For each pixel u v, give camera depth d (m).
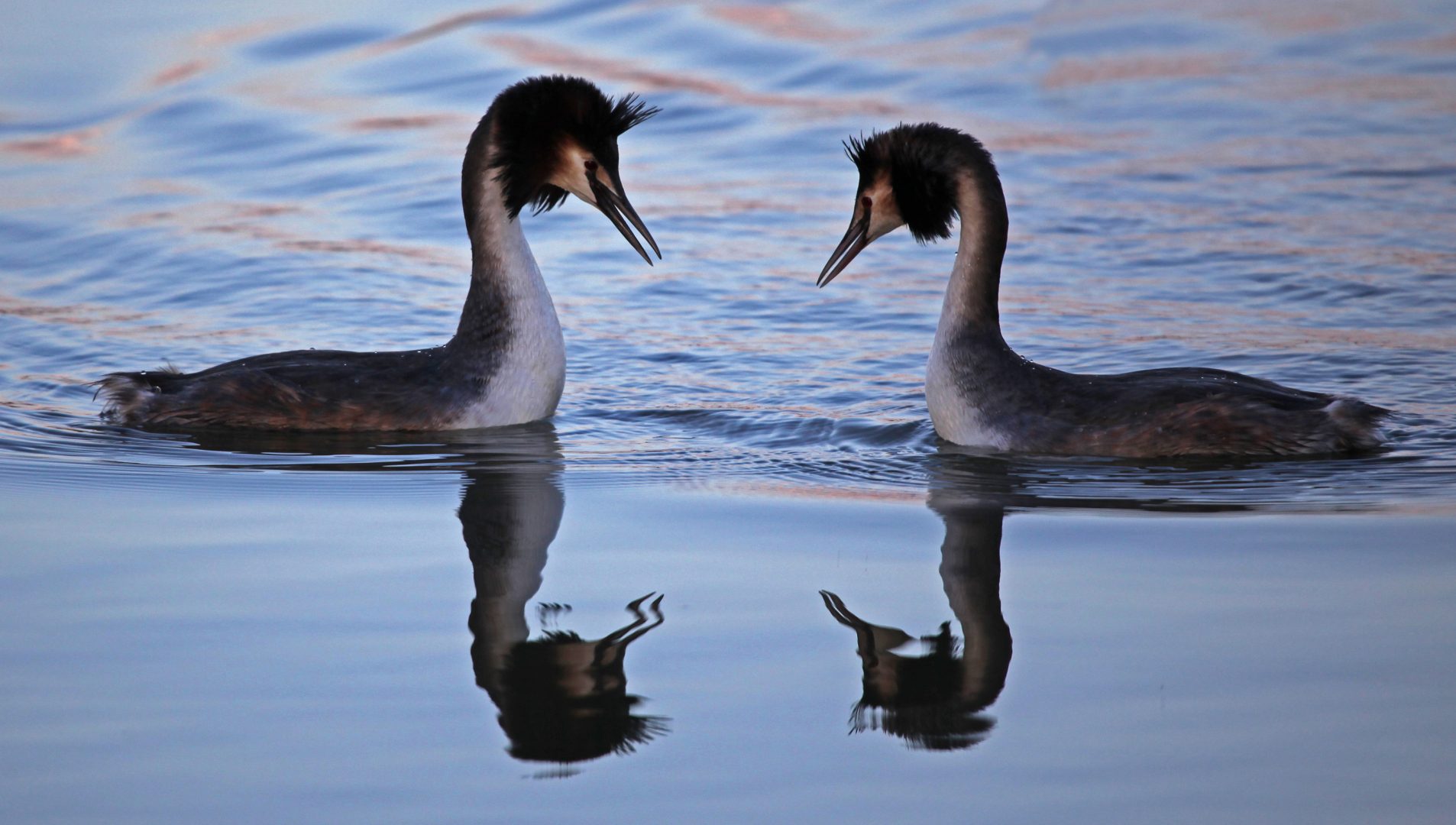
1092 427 12.27
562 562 9.84
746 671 8.22
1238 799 6.87
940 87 26.27
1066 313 16.55
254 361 13.78
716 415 13.80
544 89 13.15
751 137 24.14
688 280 18.23
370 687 8.01
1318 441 12.01
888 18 30.14
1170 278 17.64
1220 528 10.41
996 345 12.72
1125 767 7.16
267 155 23.53
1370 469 11.73
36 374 15.03
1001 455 12.43
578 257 19.20
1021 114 24.80
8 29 29.83
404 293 17.73
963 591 9.29
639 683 8.06
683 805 6.87
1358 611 8.84
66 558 9.90
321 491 11.45
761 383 14.83
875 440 13.06
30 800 6.89
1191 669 8.13
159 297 17.61
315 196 21.70
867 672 8.18
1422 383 14.09
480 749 7.37
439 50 28.36
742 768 7.21
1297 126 23.70
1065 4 30.81
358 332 16.34
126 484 11.61
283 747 7.36
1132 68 27.22
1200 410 12.02
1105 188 21.20
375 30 29.70
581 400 14.34
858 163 13.17
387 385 13.27
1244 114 24.45
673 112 25.25
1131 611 8.93
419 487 11.59
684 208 20.95
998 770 7.17
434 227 20.33
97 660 8.31
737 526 10.61
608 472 12.04
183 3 31.42
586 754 7.28
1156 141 23.28
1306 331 15.71
